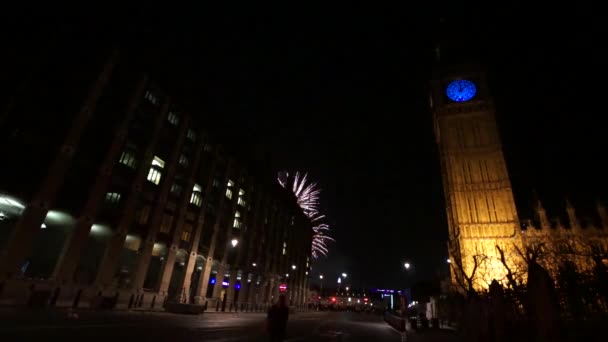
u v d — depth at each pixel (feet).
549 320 41.96
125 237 108.78
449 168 219.82
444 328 115.75
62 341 35.22
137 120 117.29
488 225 198.70
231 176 175.52
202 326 66.54
